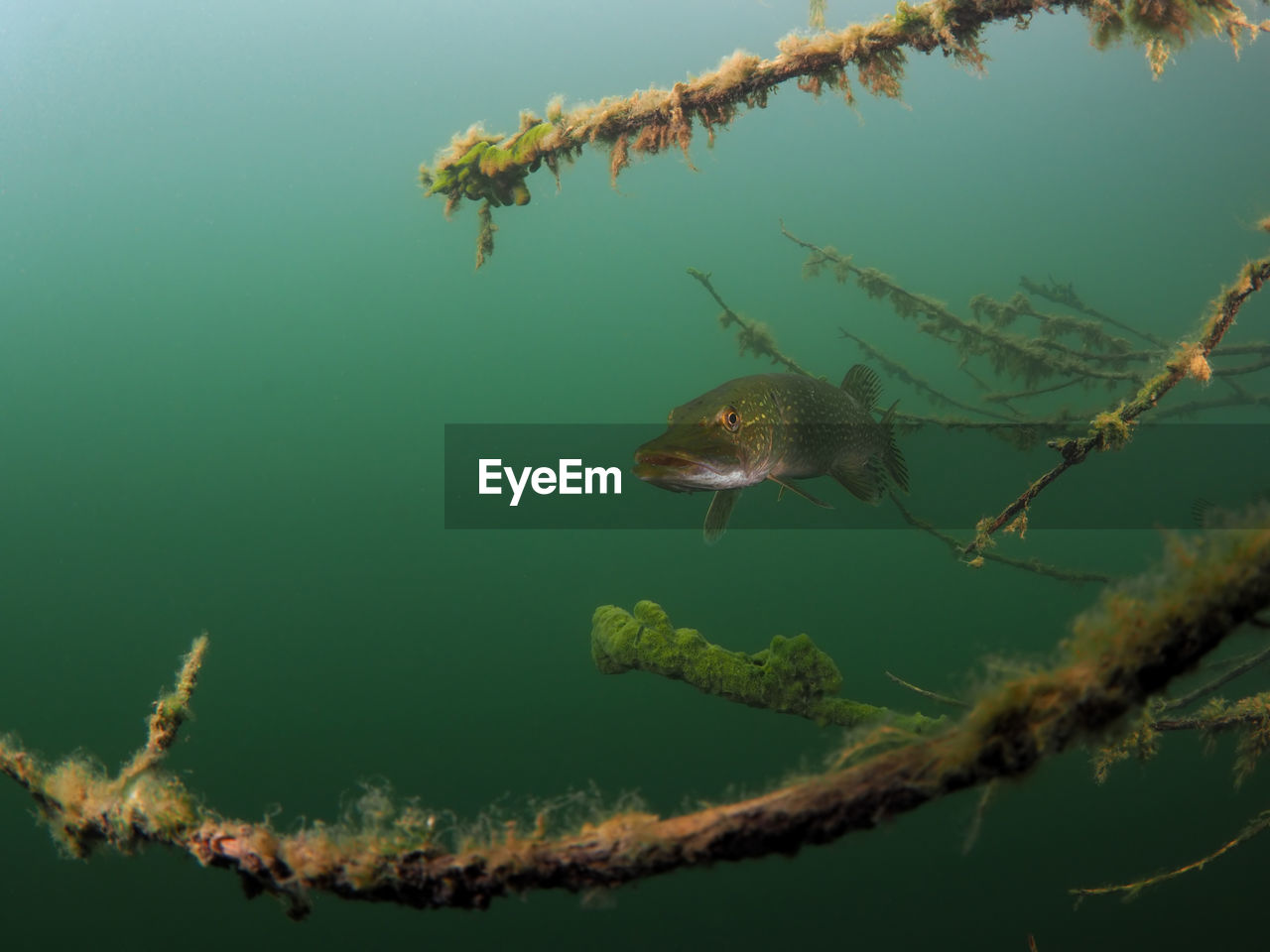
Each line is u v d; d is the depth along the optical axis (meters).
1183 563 0.91
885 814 0.98
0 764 1.56
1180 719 2.31
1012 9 2.03
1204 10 1.84
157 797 1.35
